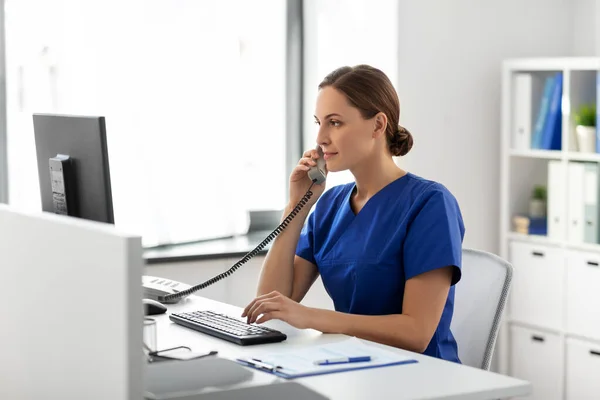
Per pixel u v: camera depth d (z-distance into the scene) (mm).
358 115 2633
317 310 2465
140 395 1506
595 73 4344
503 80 4492
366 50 4449
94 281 1557
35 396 1766
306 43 4770
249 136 4633
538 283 4430
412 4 4320
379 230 2652
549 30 4770
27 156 4051
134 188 4223
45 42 4035
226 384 1881
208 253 4141
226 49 4453
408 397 1831
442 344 2609
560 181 4309
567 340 4309
